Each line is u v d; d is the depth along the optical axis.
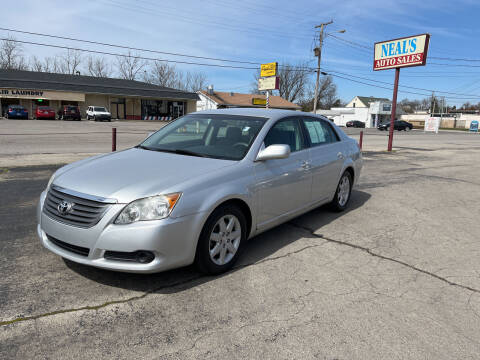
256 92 66.50
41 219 3.12
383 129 51.97
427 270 3.68
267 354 2.31
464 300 3.10
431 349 2.42
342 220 5.27
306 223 5.04
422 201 6.68
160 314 2.69
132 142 15.95
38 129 21.97
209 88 53.50
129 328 2.51
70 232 2.87
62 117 35.41
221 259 3.33
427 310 2.91
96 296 2.89
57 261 3.47
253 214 3.58
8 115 32.31
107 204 2.79
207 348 2.34
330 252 4.02
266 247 4.09
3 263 3.39
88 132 21.17
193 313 2.72
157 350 2.30
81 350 2.27
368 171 10.14
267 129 3.94
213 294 3.00
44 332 2.42
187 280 3.22
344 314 2.80
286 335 2.51
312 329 2.59
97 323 2.55
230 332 2.52
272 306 2.87
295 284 3.24
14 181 6.74
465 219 5.62
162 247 2.79
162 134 4.38
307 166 4.36
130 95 41.12
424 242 4.50
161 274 3.31
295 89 71.12
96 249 2.79
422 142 25.19
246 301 2.92
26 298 2.81
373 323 2.70
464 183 8.73
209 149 3.81
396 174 9.77
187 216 2.91
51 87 36.84
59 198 3.03
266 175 3.69
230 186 3.26
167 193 2.87
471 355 2.37
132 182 2.98
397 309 2.90
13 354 2.20
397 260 3.90
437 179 9.16
